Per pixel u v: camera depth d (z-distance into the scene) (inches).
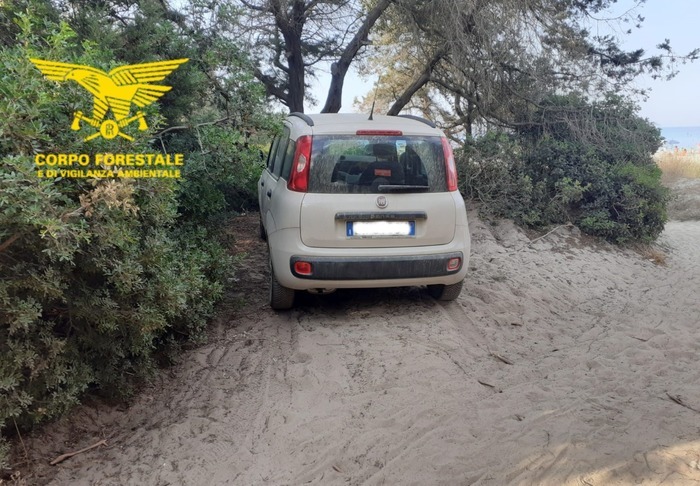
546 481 124.4
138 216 150.0
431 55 465.7
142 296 152.3
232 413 157.3
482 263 294.0
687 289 291.1
